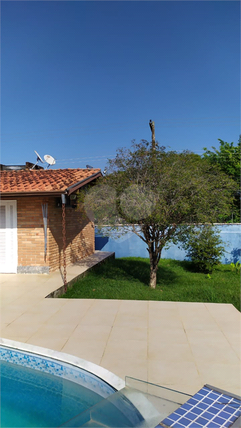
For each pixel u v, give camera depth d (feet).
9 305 23.58
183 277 38.81
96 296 27.53
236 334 18.16
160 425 8.44
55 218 35.22
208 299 27.07
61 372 14.35
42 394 12.48
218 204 30.14
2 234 33.68
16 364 15.17
